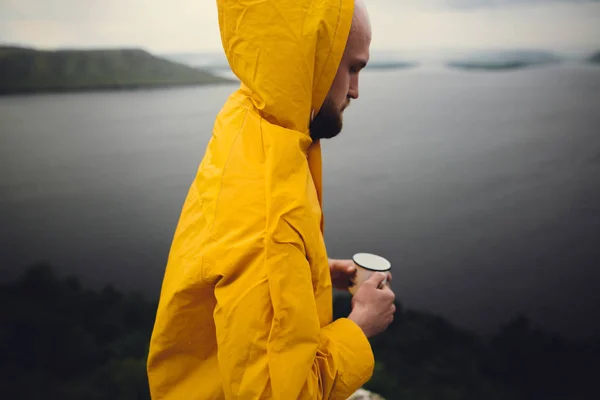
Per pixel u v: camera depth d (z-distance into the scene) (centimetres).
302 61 66
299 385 58
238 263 60
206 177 70
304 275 61
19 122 254
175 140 258
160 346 73
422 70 249
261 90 67
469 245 256
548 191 243
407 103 253
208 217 66
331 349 65
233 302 59
